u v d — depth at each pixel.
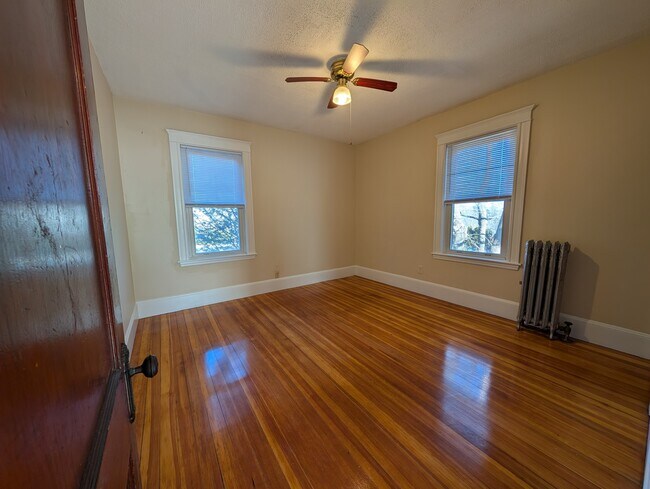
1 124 0.24
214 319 2.91
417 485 1.14
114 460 0.50
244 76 2.40
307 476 1.18
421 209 3.69
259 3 1.62
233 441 1.36
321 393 1.71
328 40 1.95
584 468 1.20
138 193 2.88
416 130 3.64
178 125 3.05
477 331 2.56
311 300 3.53
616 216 2.14
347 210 4.73
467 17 1.75
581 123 2.26
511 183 2.75
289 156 3.96
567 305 2.42
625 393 1.67
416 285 3.84
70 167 0.44
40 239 0.30
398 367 1.98
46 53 0.37
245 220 3.63
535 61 2.25
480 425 1.44
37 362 0.28
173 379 1.86
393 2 1.63
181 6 1.62
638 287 2.07
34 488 0.24
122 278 2.20
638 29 1.86
